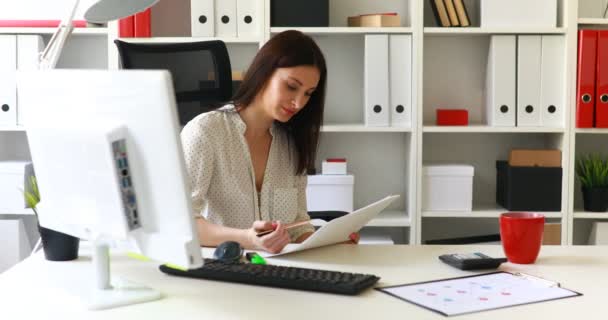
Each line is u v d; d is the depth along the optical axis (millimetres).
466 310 1209
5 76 3174
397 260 1585
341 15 3439
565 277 1446
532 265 1552
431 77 3461
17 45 3184
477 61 3443
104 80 1239
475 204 3467
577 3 3137
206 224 1749
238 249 1531
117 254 1631
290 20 3158
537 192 3213
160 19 3402
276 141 2070
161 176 1198
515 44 3164
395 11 3441
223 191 1977
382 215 3348
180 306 1239
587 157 3510
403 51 3164
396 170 3510
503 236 1576
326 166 3166
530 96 3172
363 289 1327
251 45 3422
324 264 1547
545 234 3211
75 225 1368
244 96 1977
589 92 3143
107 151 1211
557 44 3162
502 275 1452
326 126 3166
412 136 3178
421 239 3523
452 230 3545
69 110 1312
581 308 1228
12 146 3535
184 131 1946
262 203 2029
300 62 1879
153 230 1243
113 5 1908
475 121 3469
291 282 1339
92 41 3469
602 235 3264
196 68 2467
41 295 1313
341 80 3459
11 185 3207
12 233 3219
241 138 1983
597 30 3115
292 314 1190
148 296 1273
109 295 1277
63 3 3344
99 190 1266
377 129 3164
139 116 1194
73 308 1233
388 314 1191
